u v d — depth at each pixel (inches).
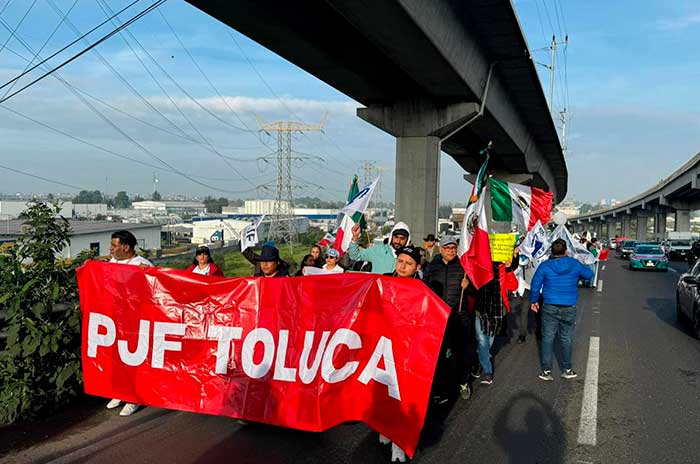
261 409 218.5
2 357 238.2
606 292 824.9
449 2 631.2
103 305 243.4
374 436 234.7
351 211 357.1
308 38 637.9
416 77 772.6
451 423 252.5
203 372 228.7
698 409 275.0
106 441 222.4
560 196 3115.2
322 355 212.2
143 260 267.3
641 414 266.5
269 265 275.3
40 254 251.1
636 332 489.4
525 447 225.5
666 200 2903.5
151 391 235.1
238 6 540.7
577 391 303.9
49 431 232.2
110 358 242.7
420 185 950.4
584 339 455.5
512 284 393.4
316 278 216.4
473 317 294.4
